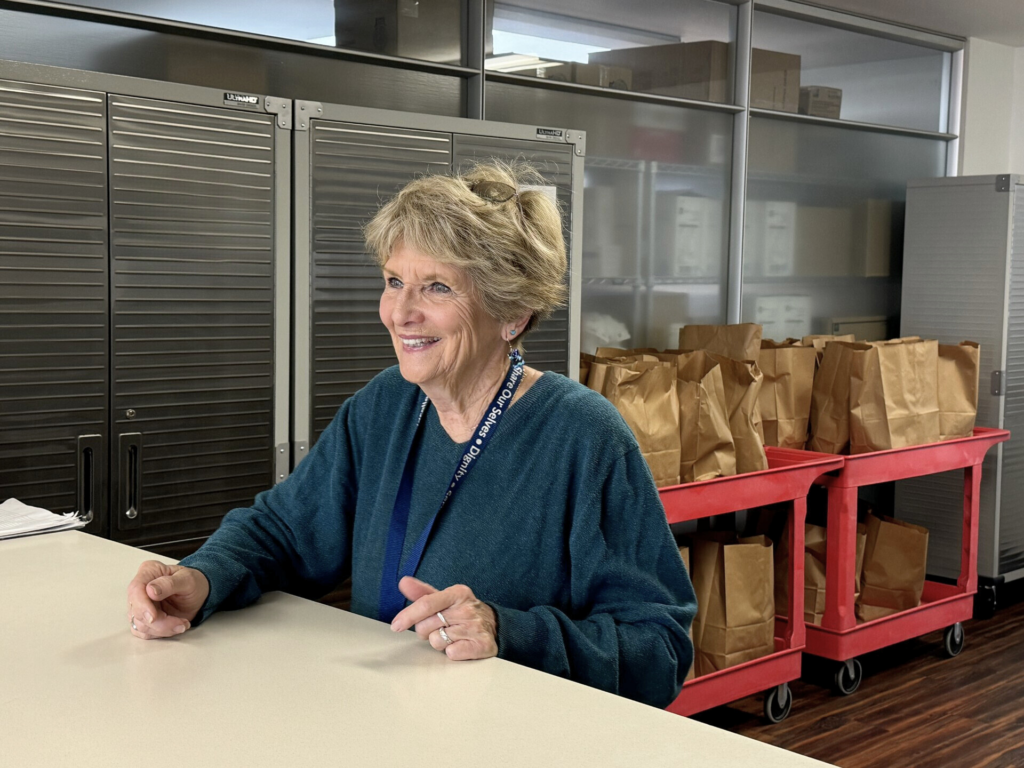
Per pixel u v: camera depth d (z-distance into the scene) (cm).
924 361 356
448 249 116
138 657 100
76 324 207
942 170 486
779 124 418
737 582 301
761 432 329
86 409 210
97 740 80
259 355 234
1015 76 502
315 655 101
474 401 126
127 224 213
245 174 229
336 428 138
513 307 122
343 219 245
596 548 121
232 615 116
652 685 118
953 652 376
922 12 429
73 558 138
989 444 378
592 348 371
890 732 304
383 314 122
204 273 224
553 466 123
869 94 451
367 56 304
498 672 97
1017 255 410
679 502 282
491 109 337
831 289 446
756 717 319
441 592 105
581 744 80
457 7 325
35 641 104
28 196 200
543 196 126
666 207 388
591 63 359
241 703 88
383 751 78
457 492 125
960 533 424
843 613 329
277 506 138
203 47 277
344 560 139
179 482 224
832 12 423
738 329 338
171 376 221
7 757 77
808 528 358
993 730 305
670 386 285
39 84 200
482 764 76
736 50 401
